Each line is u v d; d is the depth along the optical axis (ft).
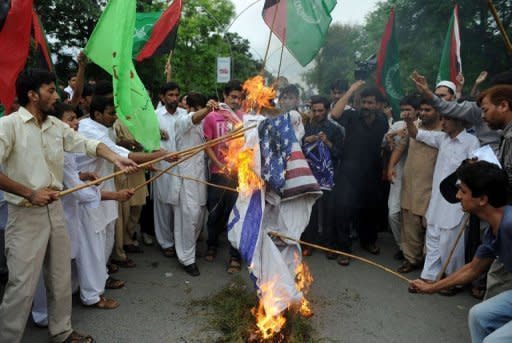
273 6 13.30
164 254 17.08
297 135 11.48
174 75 57.52
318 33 13.32
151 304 12.79
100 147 10.62
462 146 13.60
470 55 45.73
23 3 10.91
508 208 7.97
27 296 9.37
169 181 15.19
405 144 16.53
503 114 9.91
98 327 11.42
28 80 9.29
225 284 14.28
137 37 20.04
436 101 13.32
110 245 13.52
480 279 13.64
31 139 9.32
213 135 15.44
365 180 16.97
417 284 9.39
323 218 17.62
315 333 11.37
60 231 10.01
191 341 10.86
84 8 41.45
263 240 10.92
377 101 16.98
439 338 11.41
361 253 17.87
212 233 16.52
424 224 15.11
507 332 7.57
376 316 12.44
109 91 12.75
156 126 11.31
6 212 12.67
